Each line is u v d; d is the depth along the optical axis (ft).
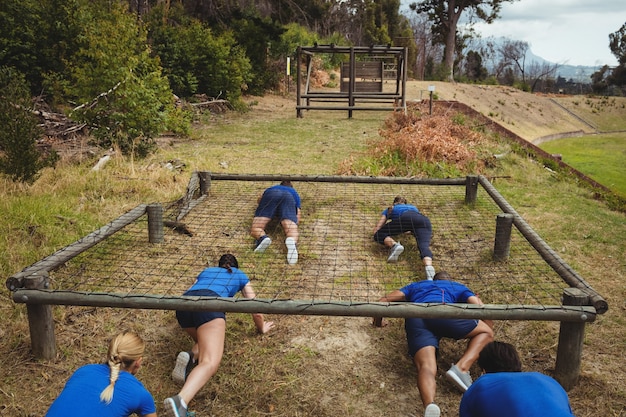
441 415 11.68
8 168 23.99
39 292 12.57
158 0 70.49
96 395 9.00
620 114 152.66
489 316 12.00
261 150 36.50
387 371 13.33
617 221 24.81
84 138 34.24
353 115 58.90
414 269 19.02
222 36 67.36
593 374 12.94
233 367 13.28
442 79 157.79
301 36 98.94
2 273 17.21
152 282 17.24
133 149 31.19
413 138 33.94
